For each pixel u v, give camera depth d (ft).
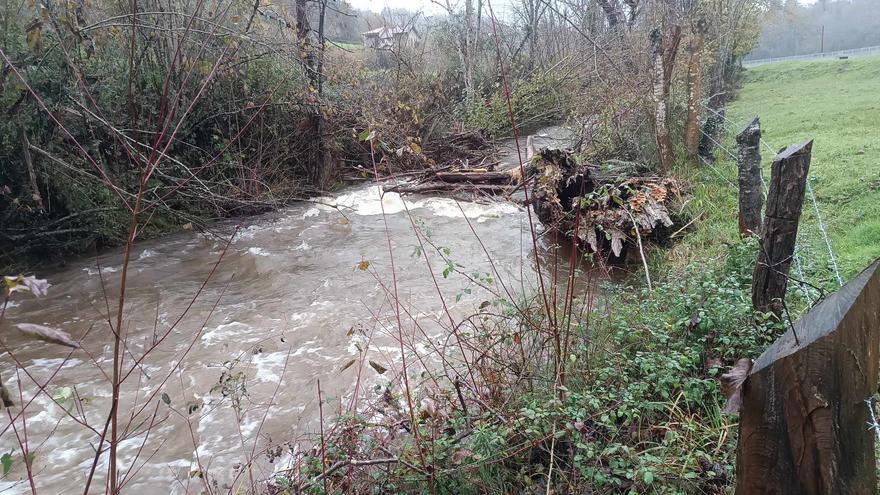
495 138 51.16
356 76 42.37
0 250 23.66
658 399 10.78
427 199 34.58
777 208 11.64
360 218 31.42
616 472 8.54
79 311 19.89
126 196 26.45
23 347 17.21
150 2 28.71
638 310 13.65
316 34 38.73
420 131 46.16
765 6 63.05
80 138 25.86
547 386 10.59
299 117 36.09
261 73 34.06
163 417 13.52
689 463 8.73
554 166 23.24
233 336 17.57
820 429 4.83
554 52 66.03
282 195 35.19
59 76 23.43
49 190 24.56
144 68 28.73
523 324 12.49
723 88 47.50
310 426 12.83
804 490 5.02
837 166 22.94
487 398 10.86
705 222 22.08
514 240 25.77
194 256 25.76
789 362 4.90
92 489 11.26
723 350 11.46
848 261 14.99
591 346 11.72
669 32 27.94
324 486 8.76
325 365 15.47
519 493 8.95
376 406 12.04
